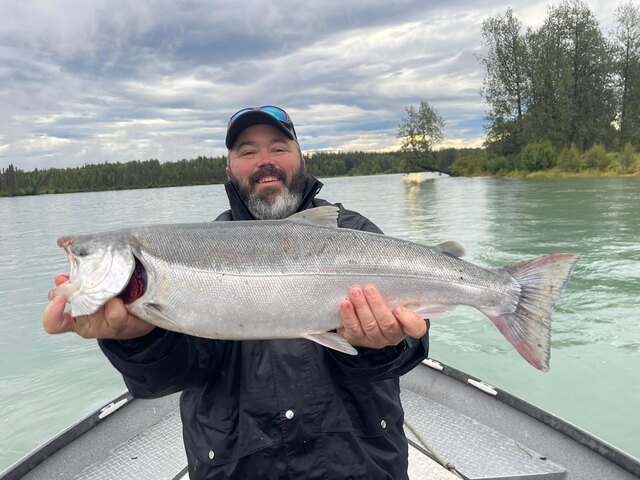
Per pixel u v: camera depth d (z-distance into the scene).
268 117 3.57
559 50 54.94
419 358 2.71
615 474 3.44
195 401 2.81
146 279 2.69
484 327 8.38
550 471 3.51
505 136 58.38
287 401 2.58
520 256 13.40
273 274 2.75
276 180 3.67
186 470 3.67
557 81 53.38
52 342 9.10
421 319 2.46
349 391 2.68
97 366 8.01
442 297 2.97
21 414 6.59
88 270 2.62
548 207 23.83
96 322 2.40
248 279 2.73
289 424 2.56
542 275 3.02
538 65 55.41
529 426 4.07
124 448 3.98
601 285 9.93
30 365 8.08
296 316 2.75
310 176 3.91
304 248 2.83
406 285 2.92
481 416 4.27
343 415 2.61
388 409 2.78
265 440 2.55
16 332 9.68
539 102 55.62
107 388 7.24
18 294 12.62
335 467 2.56
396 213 26.81
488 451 3.79
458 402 4.50
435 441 3.95
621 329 7.75
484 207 26.31
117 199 60.75
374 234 2.98
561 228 17.42
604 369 6.62
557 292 2.98
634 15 52.69
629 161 42.62
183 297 2.70
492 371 6.77
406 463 2.90
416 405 4.52
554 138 53.41
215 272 2.71
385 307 2.43
